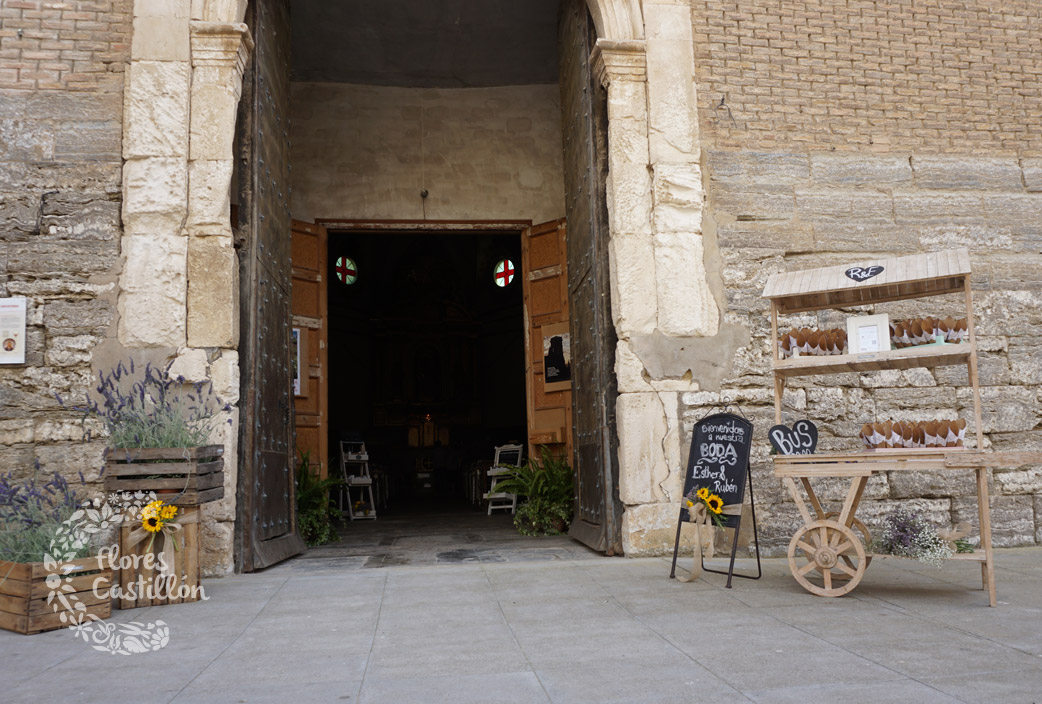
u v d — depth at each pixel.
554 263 9.70
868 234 6.63
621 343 6.12
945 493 6.37
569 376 9.34
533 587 4.79
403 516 11.63
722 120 6.57
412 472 23.09
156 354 5.61
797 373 5.03
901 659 3.02
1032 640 3.31
